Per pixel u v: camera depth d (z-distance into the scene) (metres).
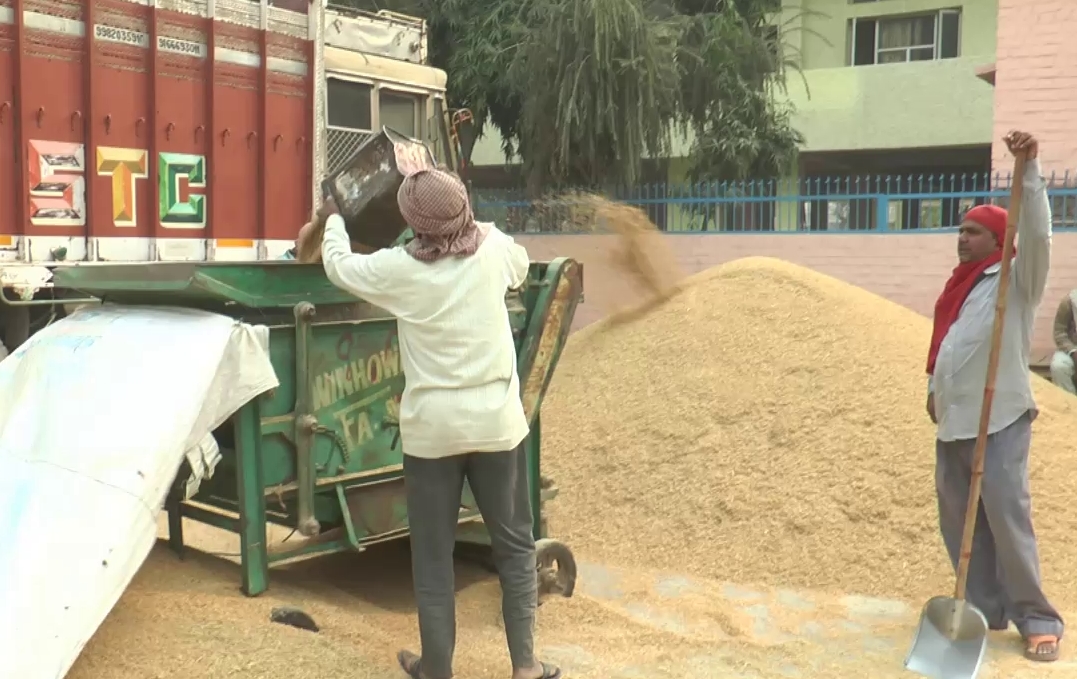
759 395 6.41
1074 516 5.18
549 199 12.66
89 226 6.97
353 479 4.11
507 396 3.36
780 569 5.14
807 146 16.84
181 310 3.97
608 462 6.27
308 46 8.34
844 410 6.06
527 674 3.45
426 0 15.07
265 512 3.90
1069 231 10.45
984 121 15.63
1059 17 11.08
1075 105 11.12
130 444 3.40
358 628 3.87
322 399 4.01
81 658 3.22
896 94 16.20
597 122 12.73
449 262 3.29
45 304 6.69
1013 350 4.04
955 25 16.83
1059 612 4.43
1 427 3.63
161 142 7.36
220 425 4.00
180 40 7.43
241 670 3.29
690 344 7.15
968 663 3.83
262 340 3.76
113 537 3.21
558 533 5.71
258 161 8.09
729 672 3.80
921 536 5.11
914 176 17.00
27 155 6.61
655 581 5.07
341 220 3.65
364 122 9.20
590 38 12.75
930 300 11.30
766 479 5.74
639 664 3.85
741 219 12.51
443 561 3.42
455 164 10.23
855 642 4.17
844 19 17.41
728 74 14.37
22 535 3.18
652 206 12.78
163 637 3.40
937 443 4.32
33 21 6.58
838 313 7.09
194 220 7.65
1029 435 4.09
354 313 4.17
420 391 3.30
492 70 14.21
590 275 7.83
